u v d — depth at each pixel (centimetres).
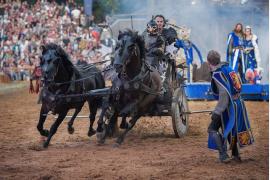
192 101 3238
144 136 2102
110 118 1919
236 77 1528
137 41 1845
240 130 1530
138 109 1897
